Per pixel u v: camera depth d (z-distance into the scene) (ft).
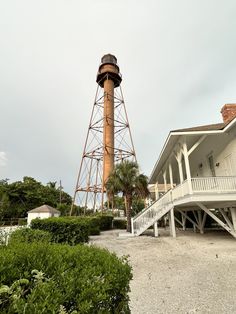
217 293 15.69
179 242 38.58
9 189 150.00
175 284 18.15
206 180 36.91
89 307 5.11
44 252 7.84
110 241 42.57
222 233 48.24
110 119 100.12
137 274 21.47
